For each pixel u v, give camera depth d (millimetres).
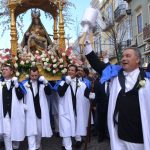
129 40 29812
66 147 7387
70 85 7652
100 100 8133
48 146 8109
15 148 7711
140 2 27156
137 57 4219
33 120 7297
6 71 7191
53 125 9938
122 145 4207
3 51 8633
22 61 8516
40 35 10305
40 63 8719
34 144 7301
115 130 4242
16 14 10625
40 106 7449
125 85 4211
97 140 8586
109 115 4289
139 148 4094
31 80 7500
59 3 9867
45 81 7395
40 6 10516
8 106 7086
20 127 7133
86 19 4660
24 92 7191
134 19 28797
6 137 7113
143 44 26797
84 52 4738
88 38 4688
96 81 8312
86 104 7723
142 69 4285
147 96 4059
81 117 7617
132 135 4078
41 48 10102
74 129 7453
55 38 10664
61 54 8906
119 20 32625
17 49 9227
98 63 4707
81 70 8562
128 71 4277
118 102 4207
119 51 23688
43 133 7449
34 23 10469
